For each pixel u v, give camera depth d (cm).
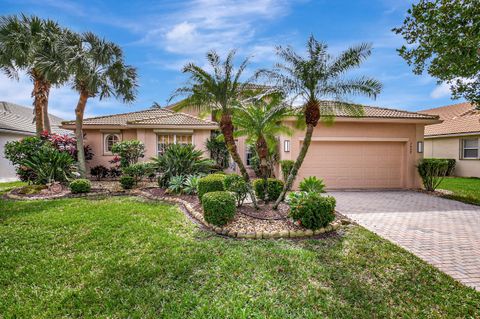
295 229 613
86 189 1121
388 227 694
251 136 964
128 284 386
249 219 680
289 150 1320
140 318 314
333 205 636
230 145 754
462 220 765
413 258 484
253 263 451
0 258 466
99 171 1588
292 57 692
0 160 1694
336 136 1338
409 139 1379
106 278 400
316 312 326
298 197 674
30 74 1485
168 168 1171
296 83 691
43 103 1507
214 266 440
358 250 518
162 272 420
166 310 327
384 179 1388
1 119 1847
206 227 658
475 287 394
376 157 1380
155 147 1609
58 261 456
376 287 384
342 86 692
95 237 571
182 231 629
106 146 1694
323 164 1352
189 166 1174
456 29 755
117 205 880
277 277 407
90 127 1622
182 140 1642
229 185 777
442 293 371
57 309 329
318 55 679
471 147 1869
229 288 376
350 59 682
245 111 800
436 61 841
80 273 416
